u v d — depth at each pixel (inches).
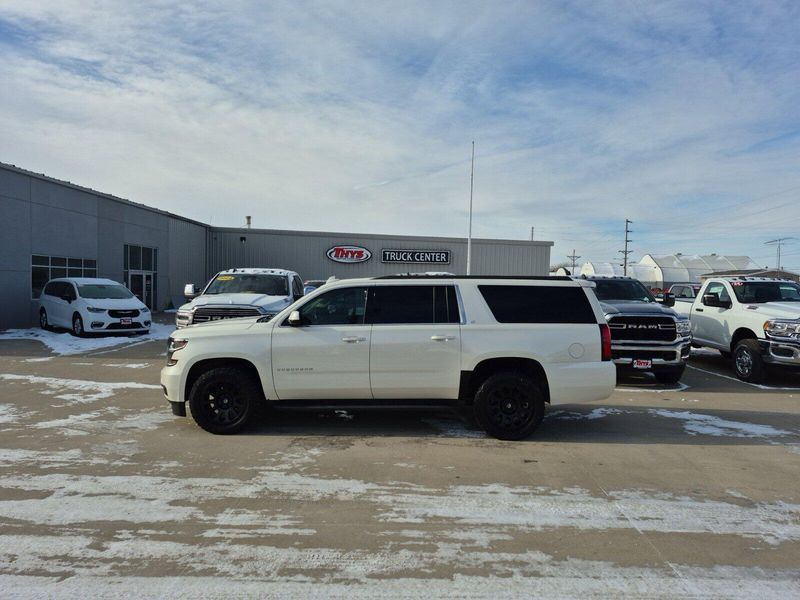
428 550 145.9
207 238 1321.4
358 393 250.4
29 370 418.3
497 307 251.8
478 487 190.7
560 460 221.0
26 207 727.1
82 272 845.2
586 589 127.6
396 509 171.6
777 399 347.6
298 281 567.8
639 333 376.8
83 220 844.0
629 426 275.9
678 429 271.0
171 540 149.2
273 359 246.8
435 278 258.8
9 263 698.8
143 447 230.1
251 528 157.1
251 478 196.2
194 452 224.4
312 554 142.8
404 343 246.2
